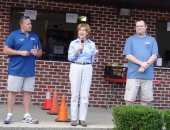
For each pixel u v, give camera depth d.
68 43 10.55
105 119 8.80
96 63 10.61
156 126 6.89
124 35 10.80
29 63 7.68
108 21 10.70
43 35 10.41
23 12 10.27
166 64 11.18
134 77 7.71
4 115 8.54
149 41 7.78
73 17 10.55
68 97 10.38
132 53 7.80
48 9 10.38
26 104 7.83
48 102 9.70
